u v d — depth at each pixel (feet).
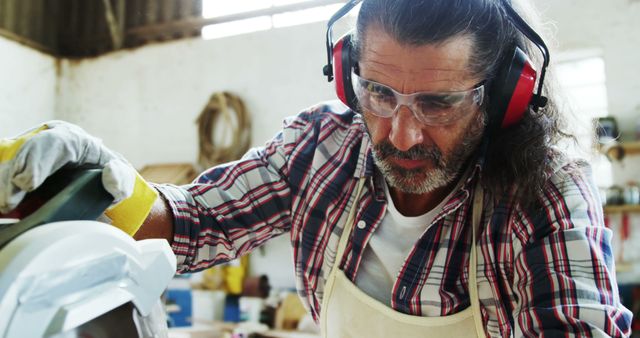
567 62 11.98
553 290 2.42
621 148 10.90
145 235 2.78
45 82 16.30
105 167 1.79
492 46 2.54
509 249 2.77
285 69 14.14
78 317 1.52
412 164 2.71
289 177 3.39
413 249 2.95
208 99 14.96
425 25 2.42
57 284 1.48
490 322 2.96
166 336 1.96
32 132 1.91
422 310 2.97
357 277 3.17
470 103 2.56
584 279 2.41
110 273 1.65
